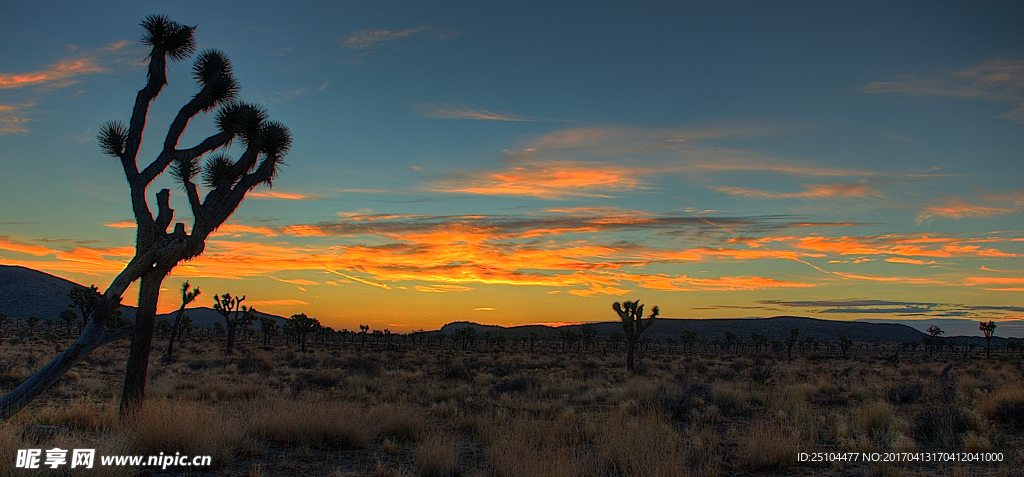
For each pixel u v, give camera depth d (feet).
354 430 34.40
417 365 129.08
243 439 31.71
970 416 39.65
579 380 84.12
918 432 38.65
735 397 56.70
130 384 34.24
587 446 33.68
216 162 38.19
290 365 122.62
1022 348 442.91
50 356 110.83
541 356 207.21
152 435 28.89
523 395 65.21
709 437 36.86
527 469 25.29
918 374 113.39
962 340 586.86
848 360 208.74
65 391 56.34
